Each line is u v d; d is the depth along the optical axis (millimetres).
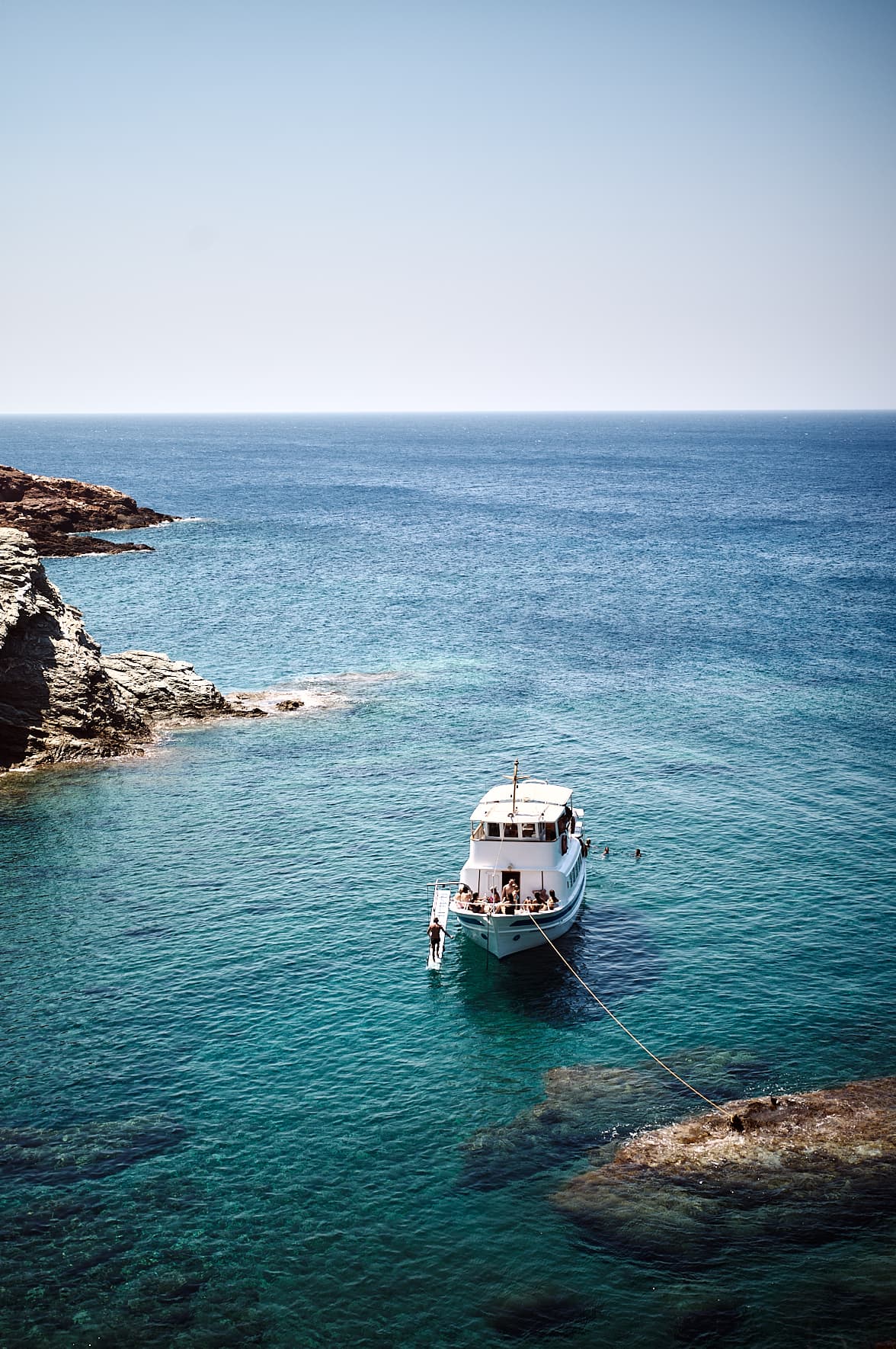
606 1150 32344
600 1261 28000
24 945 45188
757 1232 28734
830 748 70438
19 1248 28531
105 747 70625
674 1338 25562
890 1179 30516
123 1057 37375
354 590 131000
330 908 48875
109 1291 27172
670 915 48031
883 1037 38000
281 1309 26656
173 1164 31953
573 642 103625
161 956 44375
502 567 150625
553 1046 38250
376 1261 28156
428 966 43875
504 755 70062
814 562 154000
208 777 66312
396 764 68625
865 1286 26844
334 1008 40812
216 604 120938
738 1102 34469
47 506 173875
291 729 76312
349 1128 33688
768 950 44562
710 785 63688
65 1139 33000
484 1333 25875
